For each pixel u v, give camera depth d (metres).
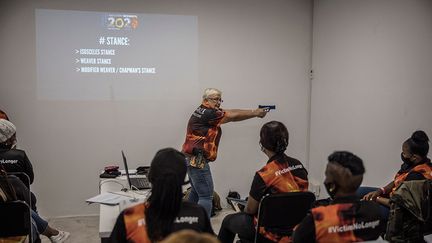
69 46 4.19
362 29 3.98
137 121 4.41
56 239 3.39
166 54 4.41
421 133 2.78
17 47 4.08
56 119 4.23
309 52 4.77
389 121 3.76
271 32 4.64
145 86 4.39
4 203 2.27
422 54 3.48
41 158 4.23
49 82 4.17
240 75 4.61
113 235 1.63
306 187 2.44
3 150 3.13
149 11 4.34
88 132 4.31
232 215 2.62
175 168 1.62
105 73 4.29
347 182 1.74
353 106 4.12
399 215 2.51
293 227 2.34
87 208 4.39
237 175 4.72
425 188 2.48
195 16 4.45
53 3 4.12
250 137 4.71
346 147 4.24
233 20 4.54
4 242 2.32
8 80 4.09
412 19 3.53
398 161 3.70
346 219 1.74
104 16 4.24
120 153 4.40
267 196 2.24
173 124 4.50
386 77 3.76
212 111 3.50
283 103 4.75
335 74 4.36
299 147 4.85
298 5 4.68
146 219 1.61
